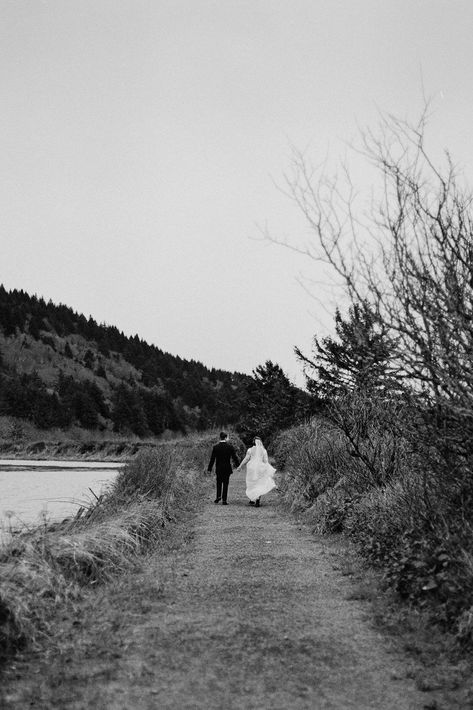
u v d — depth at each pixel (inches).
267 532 419.8
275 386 1542.8
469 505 242.7
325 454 556.4
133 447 1927.9
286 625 212.8
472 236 206.5
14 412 3993.6
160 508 454.3
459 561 214.5
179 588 262.5
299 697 157.5
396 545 285.9
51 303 7268.7
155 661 180.5
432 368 206.5
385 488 369.1
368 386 273.0
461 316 198.8
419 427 249.0
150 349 7805.1
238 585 268.7
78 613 225.8
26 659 183.6
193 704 153.4
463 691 160.7
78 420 4431.6
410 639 198.4
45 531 308.2
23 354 5885.8
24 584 223.9
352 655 185.5
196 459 987.3
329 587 265.7
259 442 615.8
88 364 6358.3
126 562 298.7
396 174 206.4
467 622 190.2
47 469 1373.0
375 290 206.1
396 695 158.9
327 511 422.0
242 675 170.9
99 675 171.0
